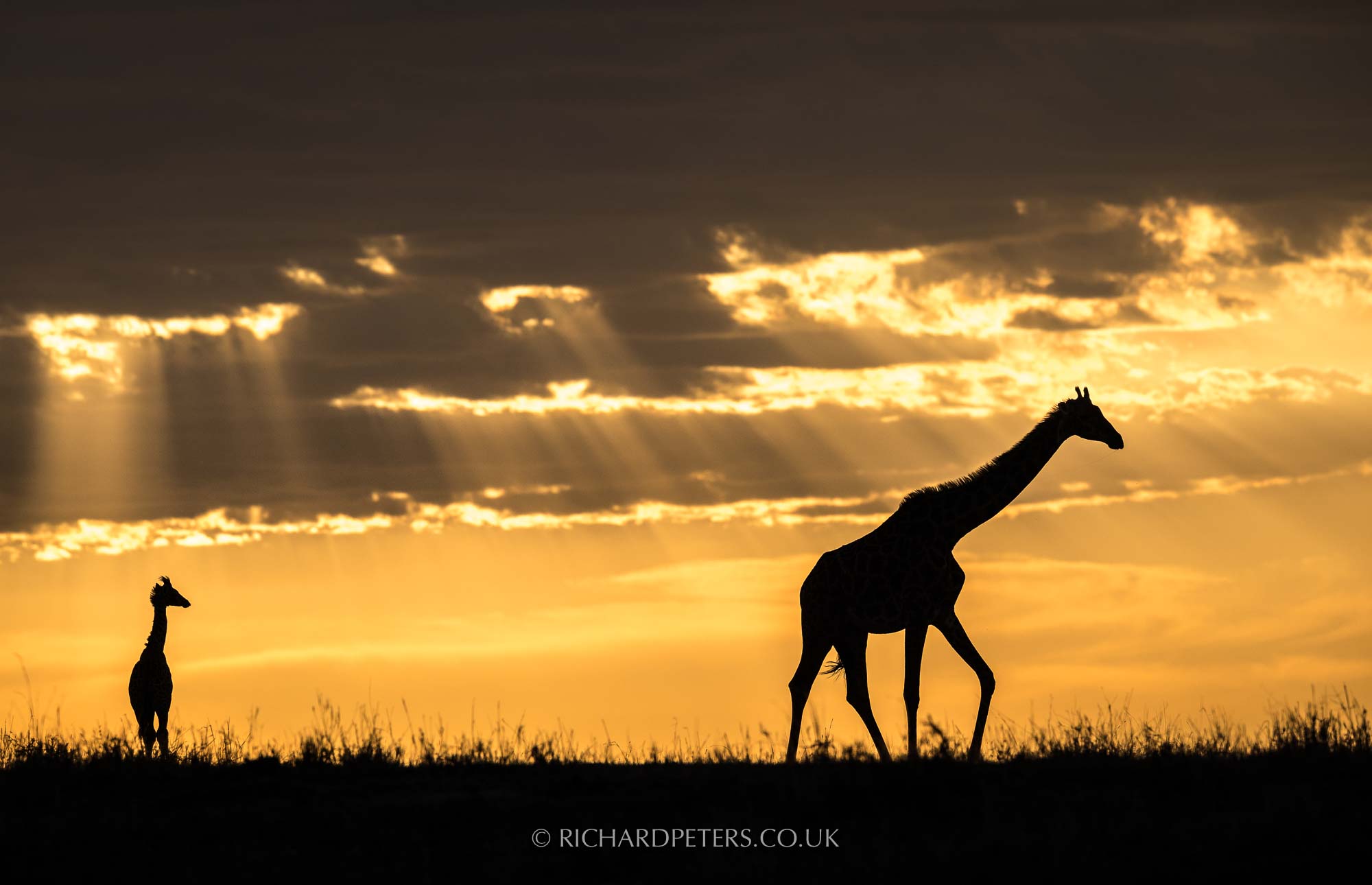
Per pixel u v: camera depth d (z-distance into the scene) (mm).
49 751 70312
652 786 62062
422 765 68812
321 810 59844
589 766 67812
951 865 50594
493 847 54719
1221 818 54344
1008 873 49875
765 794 59812
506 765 68812
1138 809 56031
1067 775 61344
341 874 52438
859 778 60625
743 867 51156
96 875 52656
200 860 54156
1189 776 60219
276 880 51969
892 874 50312
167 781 66250
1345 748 63188
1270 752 64250
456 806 59375
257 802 62062
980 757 68438
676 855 53344
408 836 56281
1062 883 49031
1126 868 49812
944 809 57156
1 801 62562
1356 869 48812
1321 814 53844
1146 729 68000
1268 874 48844
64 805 61719
